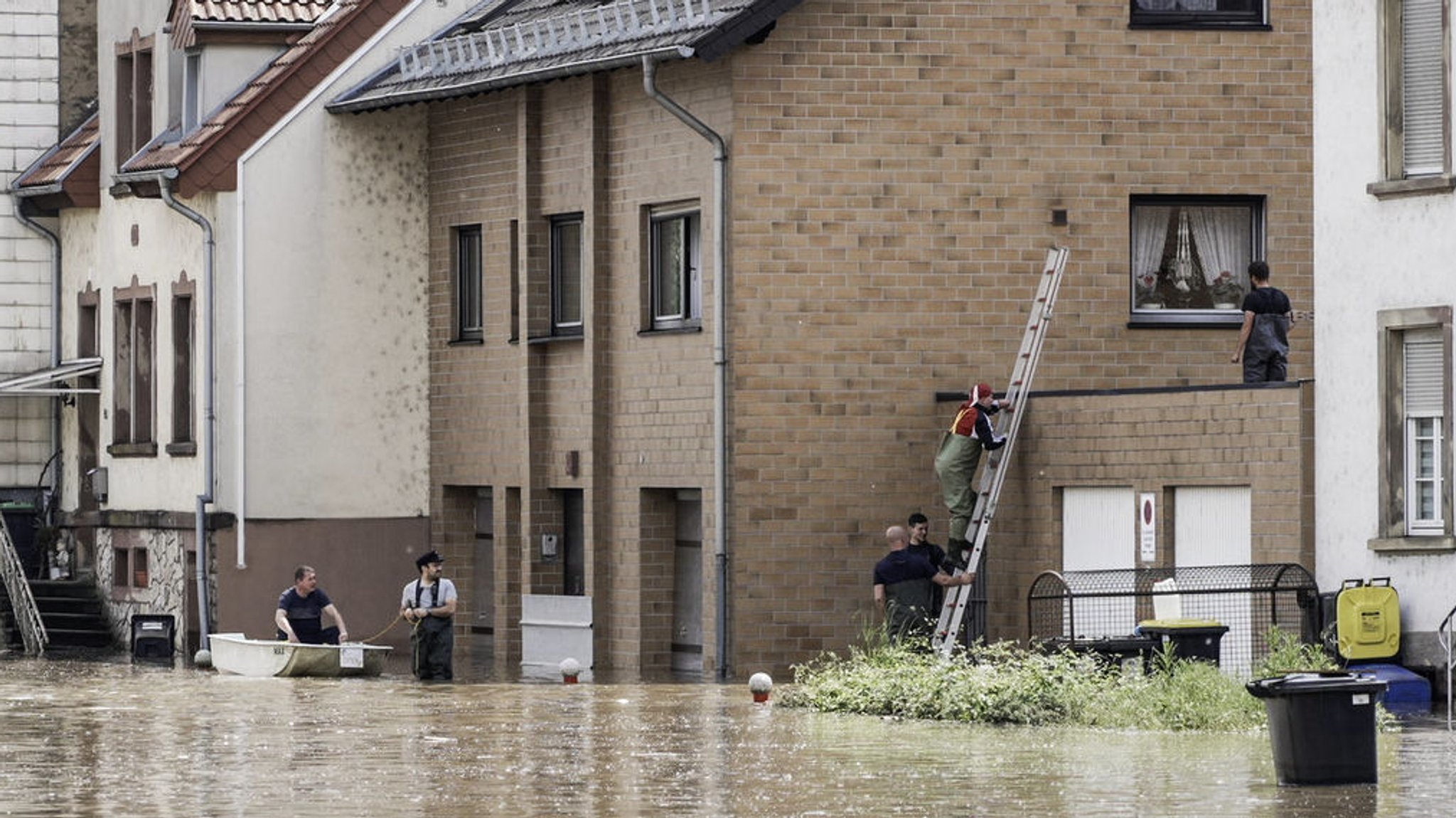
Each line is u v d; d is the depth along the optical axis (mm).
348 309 58688
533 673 52594
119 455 63188
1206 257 52094
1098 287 51375
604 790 31797
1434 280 43906
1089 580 47438
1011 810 29594
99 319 65125
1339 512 45000
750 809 29875
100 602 64188
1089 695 40688
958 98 50906
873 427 50719
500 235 56750
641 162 52781
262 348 58281
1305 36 52062
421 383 59250
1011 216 51062
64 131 68500
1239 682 40844
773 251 50312
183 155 58219
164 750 36906
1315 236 45750
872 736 38281
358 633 58781
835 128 50500
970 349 50938
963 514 48906
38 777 33625
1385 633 43438
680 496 53281
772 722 40750
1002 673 41938
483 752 36500
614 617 53781
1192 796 30688
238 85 60438
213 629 58188
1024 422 49406
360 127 58719
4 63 68188
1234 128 51875
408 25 59094
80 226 66625
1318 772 31469
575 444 54594
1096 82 51375
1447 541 43344
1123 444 47656
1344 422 45000
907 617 46844
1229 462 46125
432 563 50969
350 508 58781
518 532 56656
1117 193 51438
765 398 50344
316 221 58500
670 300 52656
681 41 49406
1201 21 51781
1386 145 44719
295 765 34969
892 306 50750
